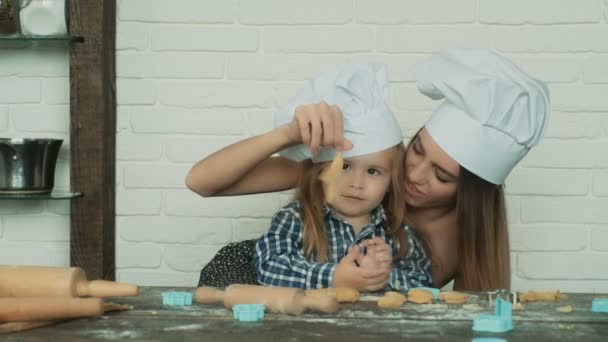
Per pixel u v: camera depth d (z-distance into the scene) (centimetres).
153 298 126
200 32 244
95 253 238
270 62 244
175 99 245
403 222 178
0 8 227
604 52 239
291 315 113
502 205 178
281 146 161
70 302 106
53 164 234
